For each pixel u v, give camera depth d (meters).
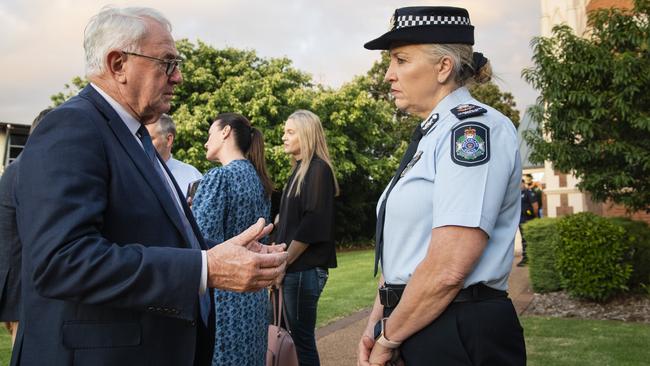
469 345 1.67
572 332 5.55
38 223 1.36
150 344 1.52
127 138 1.61
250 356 2.63
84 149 1.46
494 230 1.76
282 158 19.70
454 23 1.90
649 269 7.00
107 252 1.38
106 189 1.50
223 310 2.55
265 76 21.98
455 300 1.70
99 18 1.65
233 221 2.67
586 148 7.06
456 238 1.63
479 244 1.64
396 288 1.84
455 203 1.65
